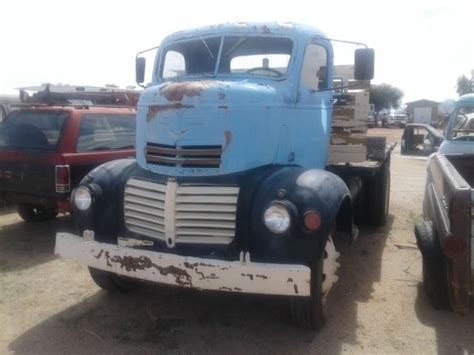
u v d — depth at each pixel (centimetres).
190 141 387
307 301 383
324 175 396
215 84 400
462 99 664
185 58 509
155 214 400
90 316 434
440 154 559
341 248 621
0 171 647
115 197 430
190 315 438
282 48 468
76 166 610
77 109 636
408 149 890
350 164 602
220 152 384
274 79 455
